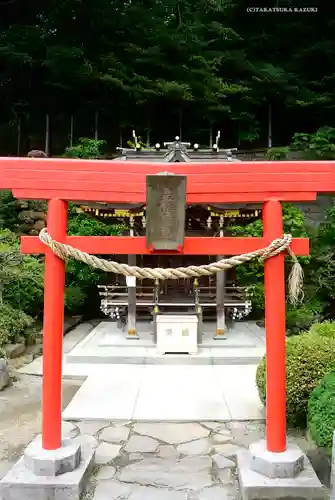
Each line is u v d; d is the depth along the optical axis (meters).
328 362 3.91
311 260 8.91
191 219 7.72
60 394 3.15
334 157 12.76
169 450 3.65
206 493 3.00
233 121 15.22
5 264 6.50
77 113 14.71
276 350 3.09
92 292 10.64
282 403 3.07
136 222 7.36
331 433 3.07
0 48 12.73
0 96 14.36
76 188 3.12
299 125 16.00
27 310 7.71
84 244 3.17
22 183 3.12
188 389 5.21
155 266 8.61
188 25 14.29
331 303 8.88
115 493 2.99
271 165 3.12
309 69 15.48
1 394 5.17
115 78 12.68
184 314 7.07
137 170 3.17
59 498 2.84
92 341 7.52
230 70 14.80
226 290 8.76
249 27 15.91
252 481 2.86
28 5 14.02
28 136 14.95
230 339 7.43
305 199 3.11
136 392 5.09
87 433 3.96
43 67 13.41
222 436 3.93
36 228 10.14
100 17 13.26
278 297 3.11
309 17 15.29
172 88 12.85
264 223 3.18
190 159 7.54
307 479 2.89
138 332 7.94
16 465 3.08
